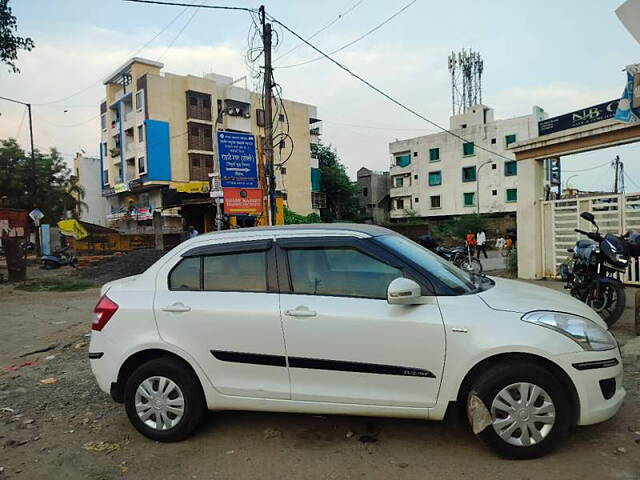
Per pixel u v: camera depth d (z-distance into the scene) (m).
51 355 6.57
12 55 16.16
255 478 3.05
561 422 3.03
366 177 60.09
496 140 46.62
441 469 3.04
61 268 22.81
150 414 3.64
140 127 39.72
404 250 3.63
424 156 52.72
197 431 3.78
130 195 43.81
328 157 52.19
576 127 10.56
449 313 3.18
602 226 9.99
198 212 32.34
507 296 3.40
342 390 3.30
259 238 3.74
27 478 3.20
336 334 3.28
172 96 39.97
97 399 4.70
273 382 3.43
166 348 3.58
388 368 3.21
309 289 3.48
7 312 10.65
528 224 11.46
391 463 3.15
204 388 3.53
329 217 50.41
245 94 43.00
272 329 3.40
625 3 4.64
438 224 44.56
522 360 3.10
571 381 3.03
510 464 3.05
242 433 3.71
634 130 9.35
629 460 3.04
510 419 3.07
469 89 50.00
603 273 6.30
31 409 4.49
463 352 3.09
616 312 6.07
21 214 18.81
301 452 3.36
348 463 3.18
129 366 3.77
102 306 3.80
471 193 48.91
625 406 3.87
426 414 3.19
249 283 3.61
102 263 20.67
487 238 39.44
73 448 3.62
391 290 3.12
